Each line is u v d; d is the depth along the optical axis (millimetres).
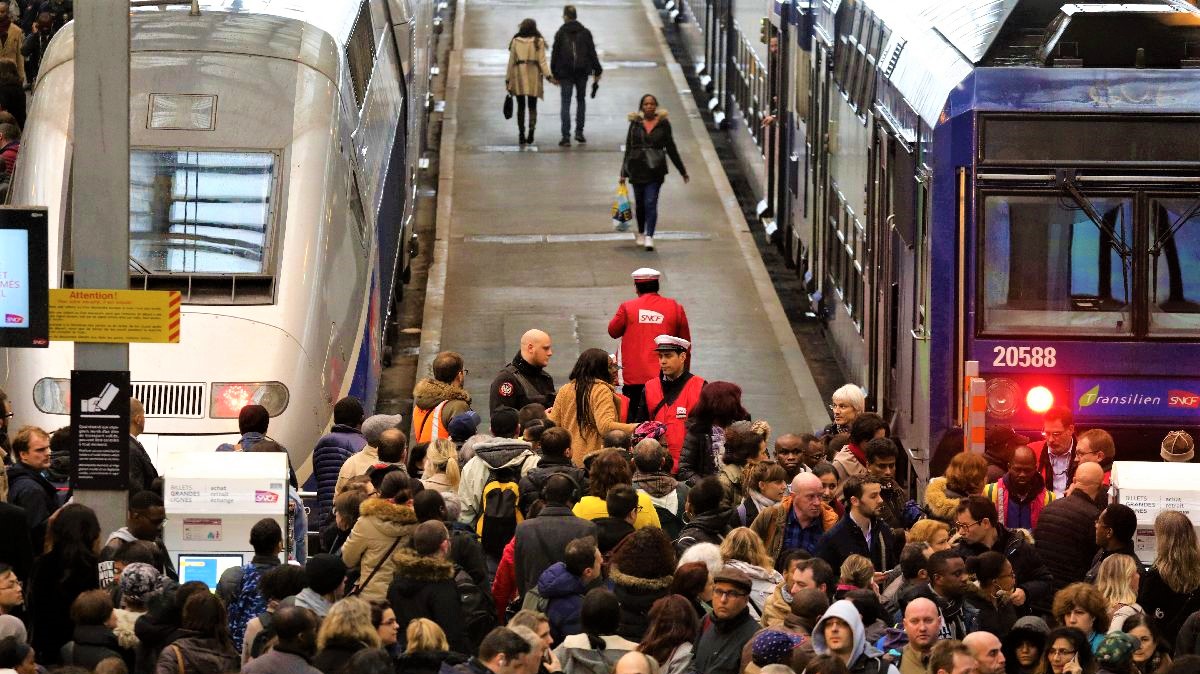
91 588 27078
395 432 32469
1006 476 33531
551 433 31891
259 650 24484
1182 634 26219
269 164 43500
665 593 26141
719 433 34719
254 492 28344
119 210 29469
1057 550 30984
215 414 40438
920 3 42688
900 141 39938
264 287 42000
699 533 29797
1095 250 36438
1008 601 27297
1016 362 36469
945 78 37062
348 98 47469
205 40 45500
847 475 33938
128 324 29547
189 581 26656
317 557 25422
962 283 36312
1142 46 36375
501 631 22219
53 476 33562
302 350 41500
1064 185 36188
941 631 26453
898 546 30516
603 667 23938
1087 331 36469
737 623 24547
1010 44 37312
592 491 29984
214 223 42656
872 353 44500
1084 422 36656
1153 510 30156
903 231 39688
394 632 24953
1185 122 36156
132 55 44906
